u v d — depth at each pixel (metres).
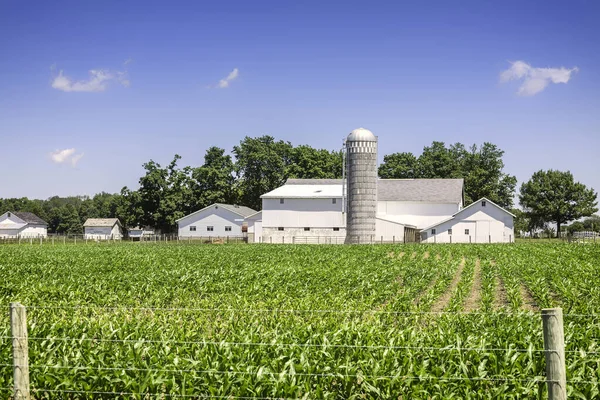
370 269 34.34
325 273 30.95
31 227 132.25
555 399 7.88
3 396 11.09
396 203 84.44
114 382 10.80
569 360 11.15
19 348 9.48
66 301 22.23
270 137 129.00
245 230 90.56
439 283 27.73
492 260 43.28
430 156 127.06
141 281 27.94
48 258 43.34
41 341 12.66
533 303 24.05
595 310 17.97
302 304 19.27
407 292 23.64
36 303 22.11
